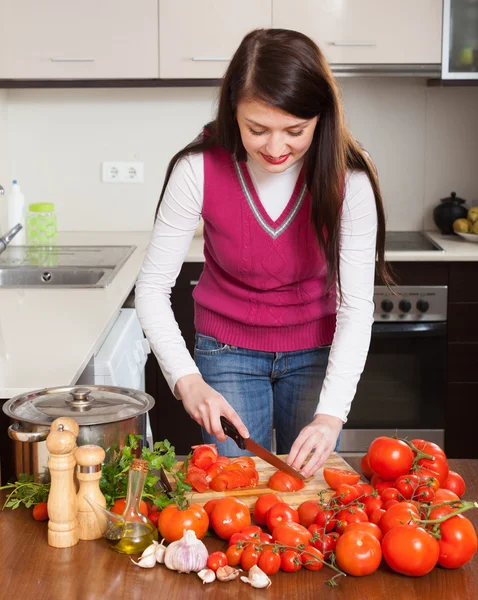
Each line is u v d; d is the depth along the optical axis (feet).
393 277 10.79
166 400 11.03
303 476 4.42
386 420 11.17
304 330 6.02
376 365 11.03
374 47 11.13
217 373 6.15
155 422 11.07
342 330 5.37
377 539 3.66
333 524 3.92
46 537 3.91
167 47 11.14
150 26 11.10
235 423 4.63
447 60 11.15
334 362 5.26
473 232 11.60
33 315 7.19
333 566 3.61
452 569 3.68
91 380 6.86
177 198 5.47
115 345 7.43
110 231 12.73
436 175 12.60
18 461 4.23
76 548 3.81
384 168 12.59
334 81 4.80
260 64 4.49
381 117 12.47
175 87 12.12
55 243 11.53
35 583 3.51
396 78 12.37
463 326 10.89
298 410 6.21
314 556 3.60
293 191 5.45
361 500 4.09
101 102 12.44
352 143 5.22
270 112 4.51
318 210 5.21
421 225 12.71
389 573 3.63
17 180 12.60
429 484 4.05
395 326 10.89
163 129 12.50
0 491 4.39
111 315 7.20
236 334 6.05
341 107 4.93
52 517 3.82
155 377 10.98
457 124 12.50
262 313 5.92
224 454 6.17
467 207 12.64
